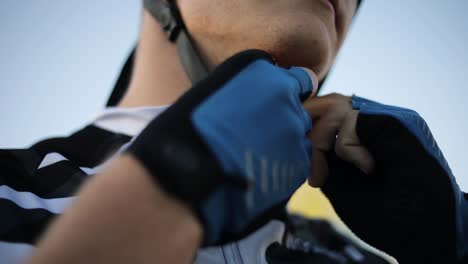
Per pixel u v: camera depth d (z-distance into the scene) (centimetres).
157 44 100
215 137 40
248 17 82
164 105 100
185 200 35
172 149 37
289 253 108
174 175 36
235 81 50
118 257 33
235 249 93
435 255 82
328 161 91
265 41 80
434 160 85
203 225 37
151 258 34
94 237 33
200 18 87
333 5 93
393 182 85
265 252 100
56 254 33
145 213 34
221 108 45
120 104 119
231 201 40
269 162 45
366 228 88
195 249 37
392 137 85
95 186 36
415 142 85
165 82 99
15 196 84
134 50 128
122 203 34
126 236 34
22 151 98
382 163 86
